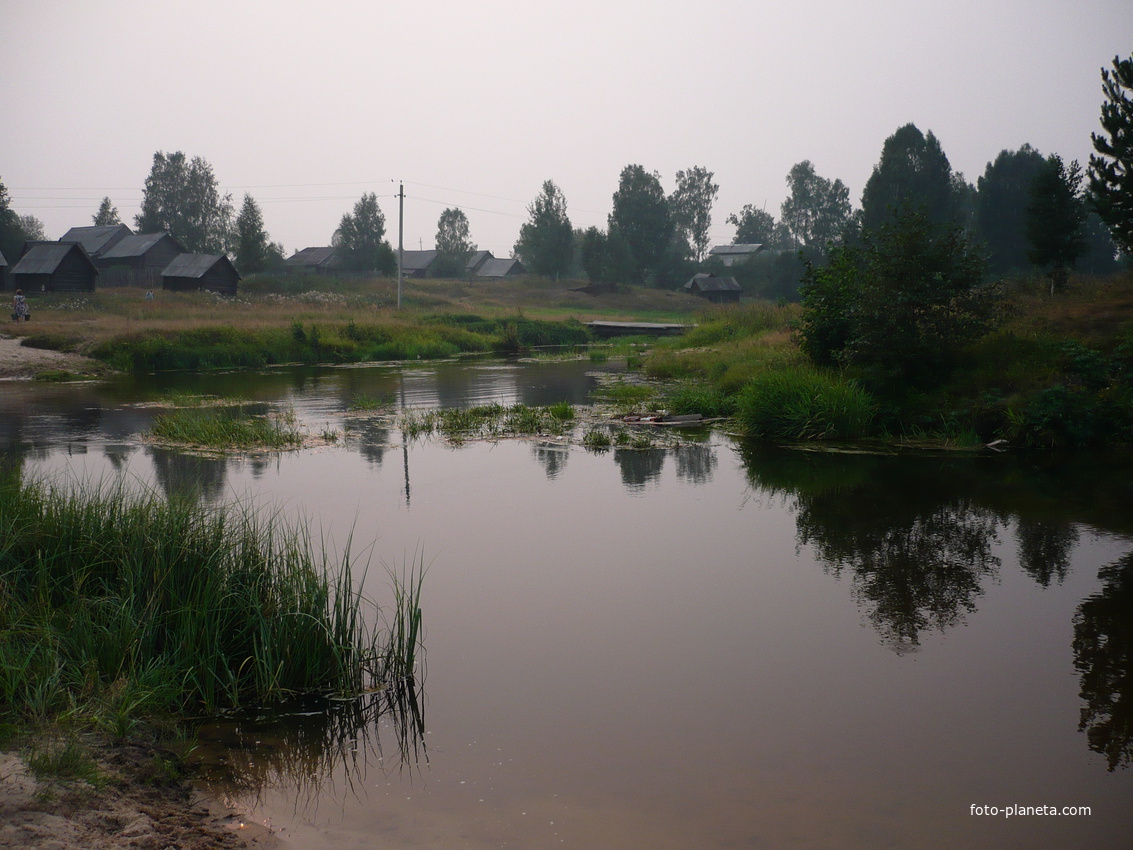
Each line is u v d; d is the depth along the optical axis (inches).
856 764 174.6
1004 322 661.9
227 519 288.4
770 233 5477.4
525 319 1999.3
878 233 623.8
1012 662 225.8
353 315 1784.0
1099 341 629.6
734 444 565.3
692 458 516.7
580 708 199.3
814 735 186.9
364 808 156.4
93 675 187.2
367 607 263.1
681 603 269.7
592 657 228.8
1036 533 347.6
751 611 263.0
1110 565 307.1
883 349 619.2
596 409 738.8
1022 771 171.9
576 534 347.6
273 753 176.7
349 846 142.9
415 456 517.3
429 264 3954.2
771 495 416.8
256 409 722.8
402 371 1140.5
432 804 158.4
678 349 1255.5
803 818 154.5
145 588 220.5
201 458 498.9
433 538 339.9
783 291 3501.5
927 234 616.4
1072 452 526.3
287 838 144.9
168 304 1948.8
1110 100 823.1
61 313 1620.3
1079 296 845.2
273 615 216.2
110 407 729.6
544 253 3609.7
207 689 193.3
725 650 233.8
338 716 194.1
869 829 151.1
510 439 584.4
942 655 230.7
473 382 983.0
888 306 606.2
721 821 153.3
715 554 321.1
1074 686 211.6
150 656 201.5
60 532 247.3
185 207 3715.6
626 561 312.8
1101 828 151.5
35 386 903.7
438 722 192.1
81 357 1113.4
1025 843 146.9
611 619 256.4
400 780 167.2
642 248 3922.2
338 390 887.1
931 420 579.5
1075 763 175.2
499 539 339.0
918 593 279.3
